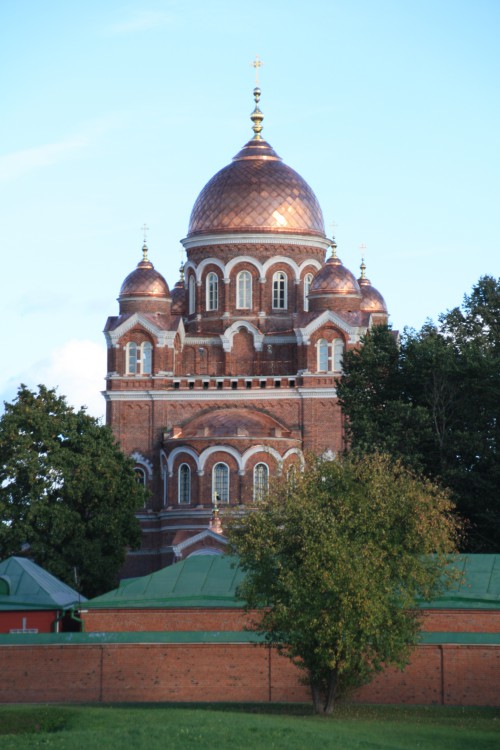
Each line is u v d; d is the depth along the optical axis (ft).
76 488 396.98
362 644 259.80
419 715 265.95
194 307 518.78
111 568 400.88
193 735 221.87
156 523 478.59
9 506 394.32
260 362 506.48
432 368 375.86
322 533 260.83
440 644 285.23
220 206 515.50
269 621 264.93
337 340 486.79
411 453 366.22
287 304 513.04
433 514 276.00
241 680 290.35
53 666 293.64
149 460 486.38
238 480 466.29
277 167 523.70
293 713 266.57
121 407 489.67
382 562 265.75
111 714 246.47
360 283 544.62
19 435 399.03
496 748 231.50
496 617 297.74
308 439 482.28
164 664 292.20
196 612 309.22
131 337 492.95
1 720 243.19
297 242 513.45
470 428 376.68
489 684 283.38
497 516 359.46
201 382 489.26
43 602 321.52
